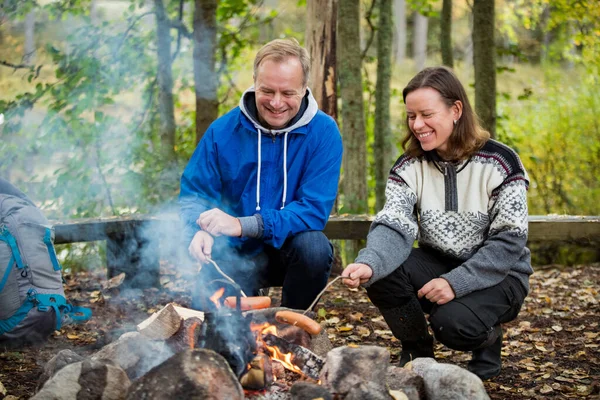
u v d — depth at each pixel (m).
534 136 9.09
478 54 6.83
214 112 6.29
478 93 6.86
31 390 2.89
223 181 3.25
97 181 6.89
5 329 3.36
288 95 2.96
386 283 2.88
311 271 3.09
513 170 2.77
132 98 8.90
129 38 6.96
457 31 17.28
